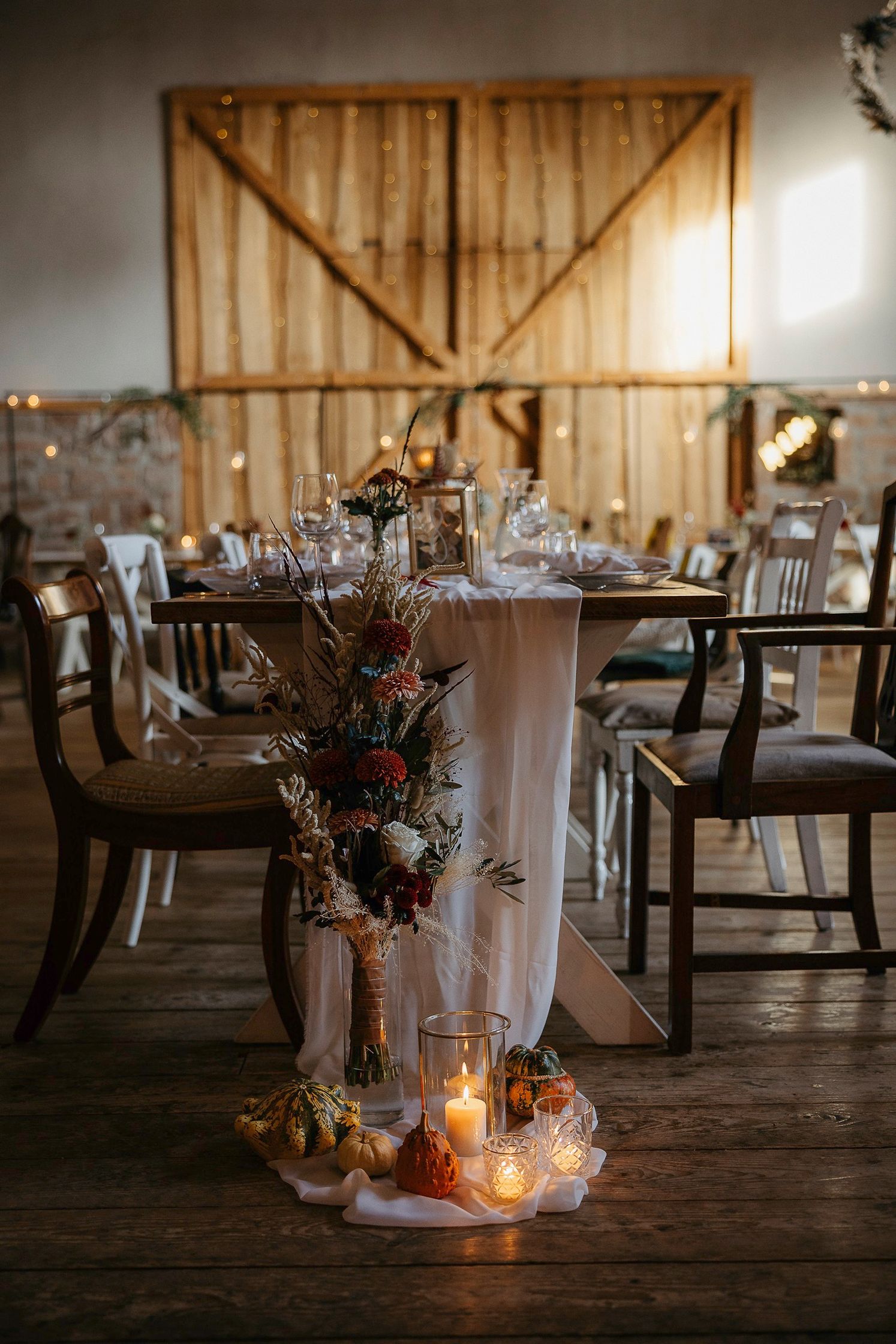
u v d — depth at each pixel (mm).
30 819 3521
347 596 1760
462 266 6984
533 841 1793
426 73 6898
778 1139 1595
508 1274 1311
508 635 1768
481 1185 1479
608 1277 1304
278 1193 1488
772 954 1884
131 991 2178
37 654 1876
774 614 2180
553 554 1968
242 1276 1312
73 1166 1551
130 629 2398
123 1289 1291
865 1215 1415
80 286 7020
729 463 7086
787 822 3432
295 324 7027
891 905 2623
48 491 7086
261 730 2545
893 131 3484
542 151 6941
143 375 7070
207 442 7062
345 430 7062
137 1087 1776
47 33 6867
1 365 7074
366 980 1640
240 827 1844
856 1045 1897
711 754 1914
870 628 2076
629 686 2717
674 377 7004
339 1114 1582
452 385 7023
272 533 1989
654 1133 1611
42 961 2125
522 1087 1662
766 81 6879
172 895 2801
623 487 7086
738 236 6938
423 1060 1599
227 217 6965
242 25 6879
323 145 6934
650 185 6914
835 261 6977
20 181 6965
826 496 7078
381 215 6980
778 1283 1288
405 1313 1246
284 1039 1935
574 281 6992
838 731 4543
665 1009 2051
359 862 1624
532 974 1801
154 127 6918
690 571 4594
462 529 2020
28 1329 1227
